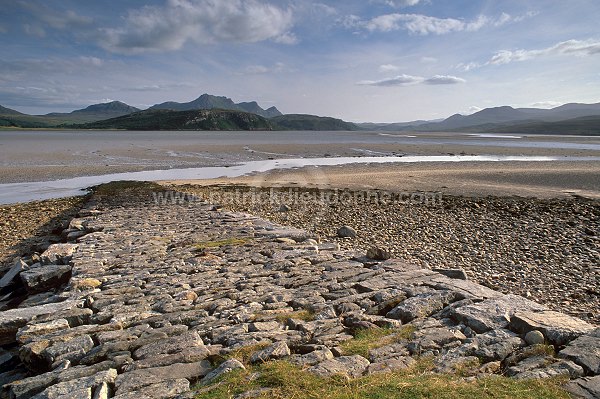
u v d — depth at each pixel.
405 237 18.36
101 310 7.81
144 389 5.03
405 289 8.27
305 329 6.64
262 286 9.00
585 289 11.90
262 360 5.59
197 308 7.79
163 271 10.47
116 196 27.38
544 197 30.27
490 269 13.74
